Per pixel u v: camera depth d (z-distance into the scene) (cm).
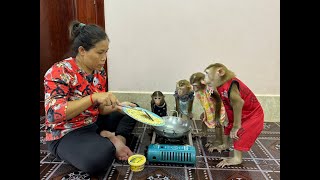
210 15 187
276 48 189
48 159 145
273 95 197
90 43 121
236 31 188
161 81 202
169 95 201
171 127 158
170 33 193
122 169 135
